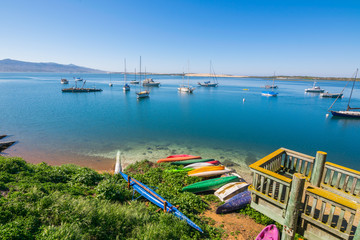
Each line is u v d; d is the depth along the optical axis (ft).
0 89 306.76
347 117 143.23
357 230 17.60
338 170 24.67
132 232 22.67
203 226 28.40
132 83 453.17
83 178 36.60
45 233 18.01
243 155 72.18
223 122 125.18
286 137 94.94
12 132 93.76
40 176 33.06
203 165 54.24
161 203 30.78
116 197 31.83
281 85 622.95
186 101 224.33
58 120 120.16
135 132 99.55
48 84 429.38
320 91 348.38
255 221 30.89
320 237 20.65
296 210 20.40
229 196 37.76
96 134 94.38
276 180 22.06
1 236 16.25
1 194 23.58
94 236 20.71
